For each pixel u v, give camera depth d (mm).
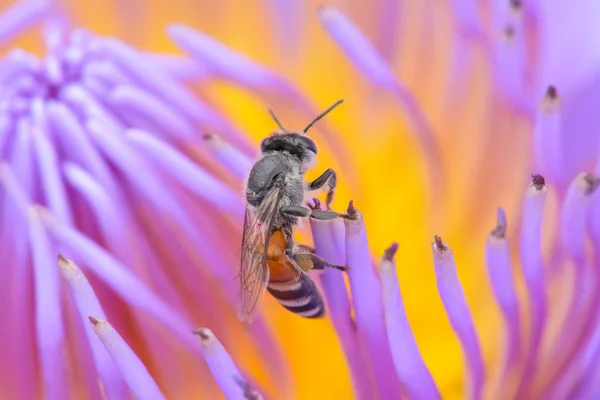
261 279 109
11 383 112
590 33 115
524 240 107
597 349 108
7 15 119
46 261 107
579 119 115
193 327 112
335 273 107
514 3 112
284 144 112
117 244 111
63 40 118
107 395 105
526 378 110
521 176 118
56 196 110
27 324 111
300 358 116
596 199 108
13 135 112
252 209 110
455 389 116
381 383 107
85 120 113
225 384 103
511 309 108
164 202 111
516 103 115
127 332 113
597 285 109
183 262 113
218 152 110
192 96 114
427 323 117
